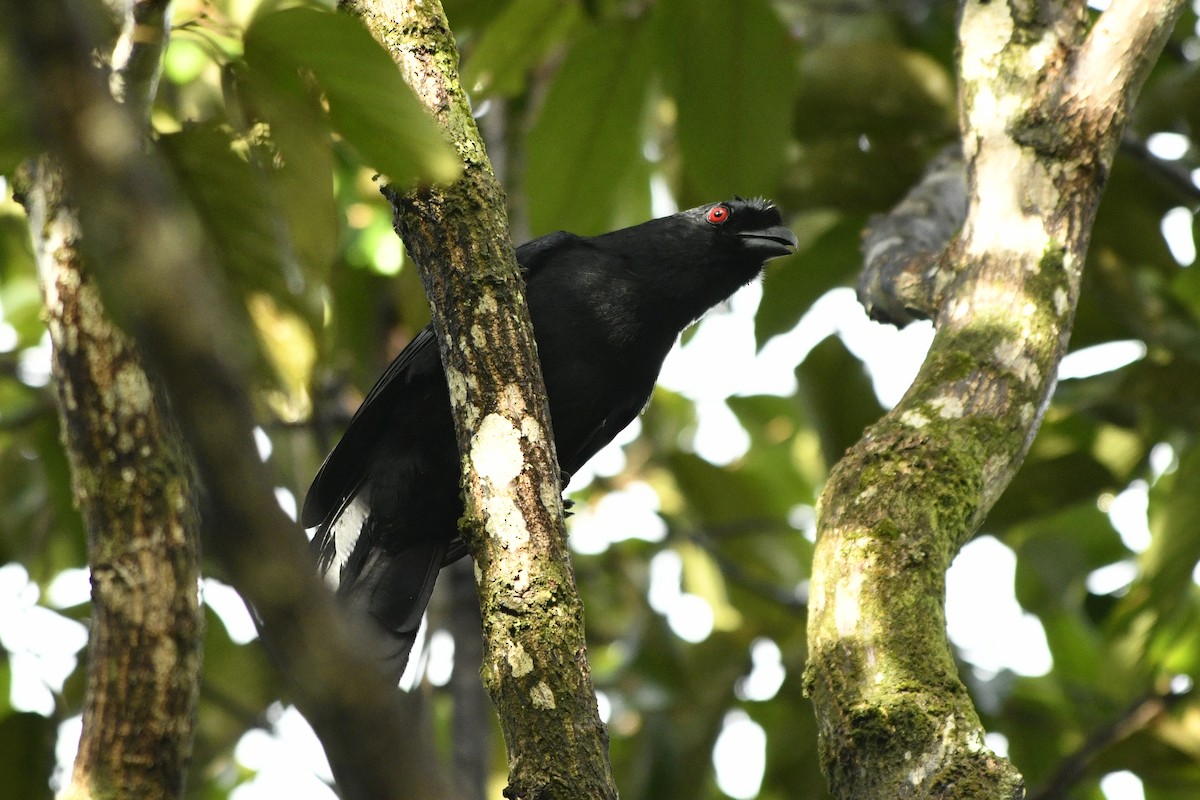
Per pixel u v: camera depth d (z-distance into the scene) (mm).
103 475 5793
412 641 8906
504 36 9836
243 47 4570
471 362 5480
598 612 13141
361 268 11117
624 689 11992
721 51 9172
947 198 8969
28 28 1808
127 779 5570
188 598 5836
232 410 1673
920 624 5012
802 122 10617
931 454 5562
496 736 11602
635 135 9609
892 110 10500
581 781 4707
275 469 1798
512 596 5039
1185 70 10531
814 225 12008
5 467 11453
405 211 5738
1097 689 11820
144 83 4641
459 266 5598
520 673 4891
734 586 13156
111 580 5750
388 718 1631
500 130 11367
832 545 5348
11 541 11281
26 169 6066
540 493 5262
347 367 11172
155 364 1680
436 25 6035
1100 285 10695
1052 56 6605
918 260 7637
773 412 14438
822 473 14156
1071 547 11828
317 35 4457
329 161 5062
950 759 4535
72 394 5816
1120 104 6477
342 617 1711
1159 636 10461
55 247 5848
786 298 11492
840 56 10484
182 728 5734
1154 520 10055
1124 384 10344
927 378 5965
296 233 5207
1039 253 6238
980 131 6598
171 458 5887
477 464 5320
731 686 12406
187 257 1718
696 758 11898
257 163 5059
